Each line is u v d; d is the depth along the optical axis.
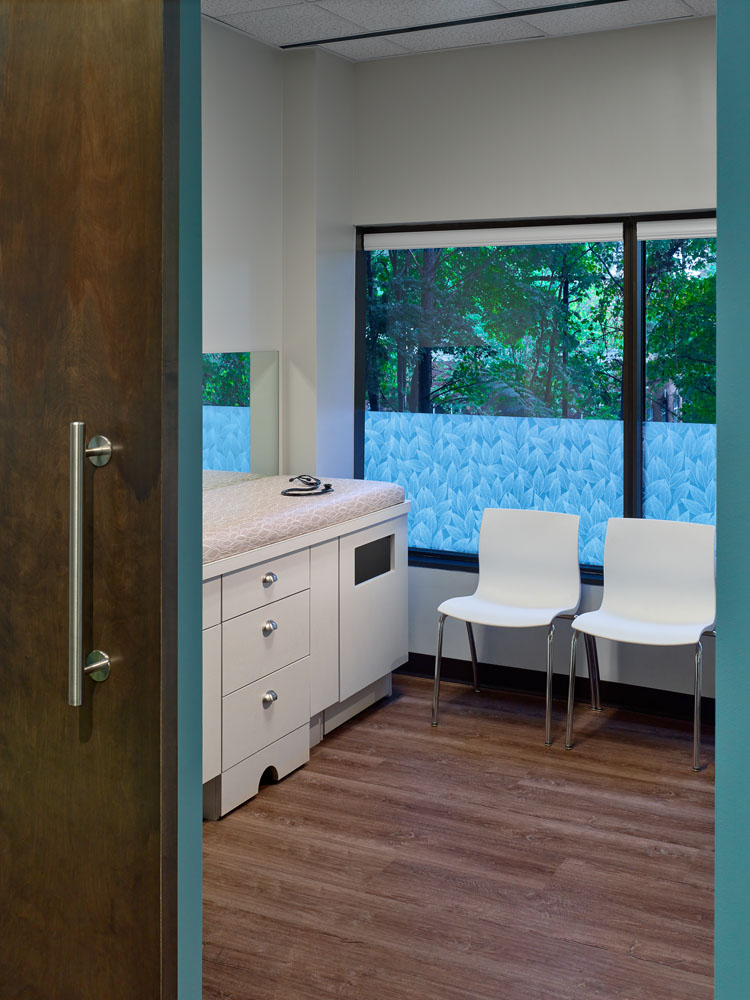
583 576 4.17
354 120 4.39
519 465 4.34
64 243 1.58
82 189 1.54
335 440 4.44
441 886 2.75
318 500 3.72
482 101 4.12
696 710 3.50
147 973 1.57
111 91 1.49
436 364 4.48
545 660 4.25
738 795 1.18
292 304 4.28
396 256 4.51
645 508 4.14
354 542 3.80
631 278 4.01
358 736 3.82
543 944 2.48
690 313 3.98
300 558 3.45
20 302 1.65
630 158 3.89
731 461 1.15
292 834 3.05
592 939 2.50
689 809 3.22
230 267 3.97
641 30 3.81
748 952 1.19
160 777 1.52
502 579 4.10
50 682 1.67
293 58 4.15
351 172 4.41
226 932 2.53
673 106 3.79
